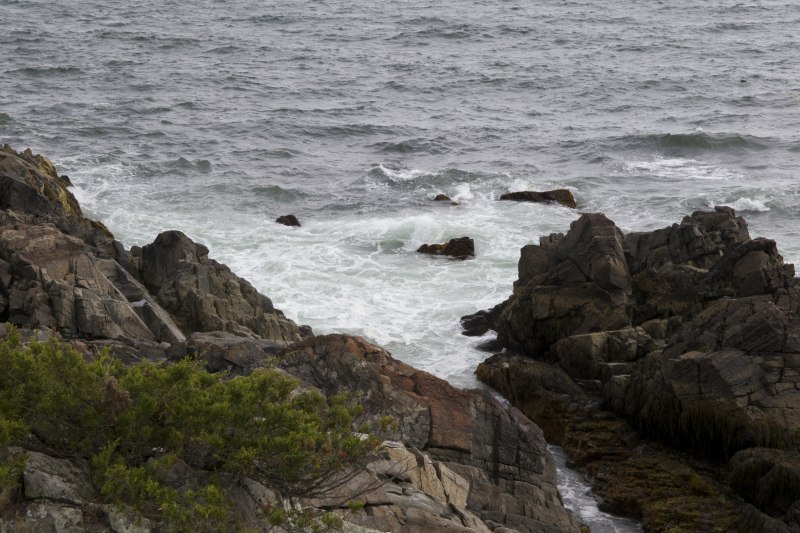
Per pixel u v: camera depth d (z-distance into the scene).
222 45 107.69
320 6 135.50
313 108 80.88
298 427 16.73
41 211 38.97
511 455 23.88
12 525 14.30
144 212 52.97
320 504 18.17
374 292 43.09
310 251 47.62
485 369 35.66
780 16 127.88
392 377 24.55
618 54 104.81
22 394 16.09
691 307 35.28
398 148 69.56
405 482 20.84
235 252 47.38
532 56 104.06
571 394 33.12
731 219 39.50
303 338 35.59
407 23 122.62
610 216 54.44
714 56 103.31
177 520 14.91
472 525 20.20
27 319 29.50
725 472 28.56
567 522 23.03
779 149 67.81
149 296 33.81
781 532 24.70
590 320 36.22
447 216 53.69
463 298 42.66
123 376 17.28
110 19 122.81
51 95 81.94
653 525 26.39
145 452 16.39
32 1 134.00
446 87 89.94
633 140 69.94
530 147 69.62
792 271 34.94
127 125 72.62
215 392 16.95
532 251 39.31
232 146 68.50
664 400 30.02
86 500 15.09
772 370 29.66
